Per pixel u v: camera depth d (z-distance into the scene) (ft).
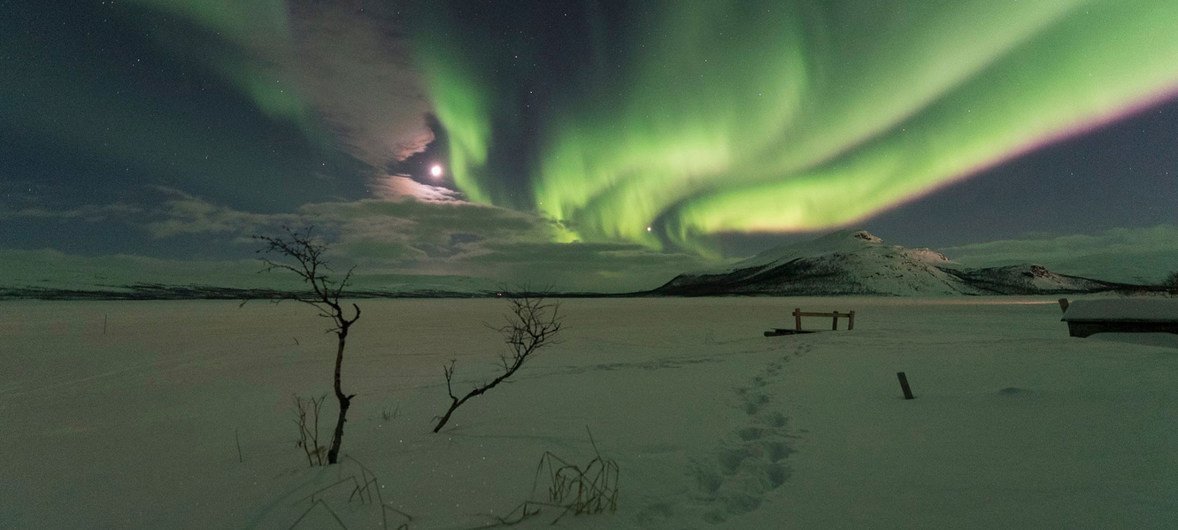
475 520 10.70
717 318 127.65
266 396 29.94
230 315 138.31
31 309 178.60
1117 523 10.03
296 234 14.49
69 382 37.17
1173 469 12.85
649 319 121.08
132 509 12.23
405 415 22.74
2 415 25.71
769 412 22.49
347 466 14.56
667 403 24.76
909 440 17.03
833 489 12.81
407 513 11.07
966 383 27.76
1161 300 49.75
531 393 27.84
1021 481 12.62
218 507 11.96
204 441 19.39
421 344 62.39
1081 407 19.95
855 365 37.40
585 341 65.05
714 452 16.38
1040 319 105.29
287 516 11.12
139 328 90.99
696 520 11.15
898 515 11.01
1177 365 29.68
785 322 111.55
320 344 63.31
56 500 13.10
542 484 12.95
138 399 30.14
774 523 10.87
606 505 11.65
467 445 16.75
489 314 153.99
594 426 19.79
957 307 195.93
